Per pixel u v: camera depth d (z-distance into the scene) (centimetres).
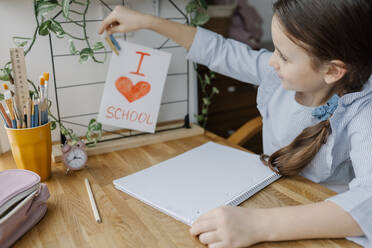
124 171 87
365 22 62
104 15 101
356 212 58
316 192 76
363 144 71
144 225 64
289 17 65
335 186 97
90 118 108
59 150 95
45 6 82
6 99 74
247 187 74
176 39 104
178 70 118
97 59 104
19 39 94
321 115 83
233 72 109
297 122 93
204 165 86
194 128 115
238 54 106
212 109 150
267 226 59
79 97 104
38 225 64
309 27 63
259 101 103
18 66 75
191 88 123
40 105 77
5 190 61
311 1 62
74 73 102
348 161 91
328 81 70
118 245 59
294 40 66
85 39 92
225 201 69
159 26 99
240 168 84
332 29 62
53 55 98
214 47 105
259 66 105
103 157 96
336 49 64
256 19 150
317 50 65
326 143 85
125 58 97
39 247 58
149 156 96
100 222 65
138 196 72
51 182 82
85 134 108
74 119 105
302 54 67
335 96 84
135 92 99
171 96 119
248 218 59
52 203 72
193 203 69
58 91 101
